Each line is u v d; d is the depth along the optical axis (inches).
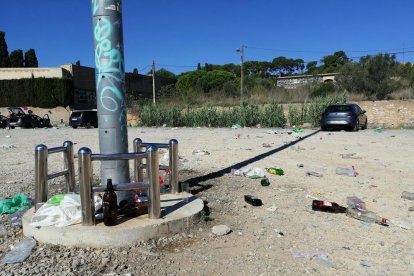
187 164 375.6
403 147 500.4
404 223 202.7
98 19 203.2
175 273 150.3
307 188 279.1
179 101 1473.9
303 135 697.0
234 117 1065.5
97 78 207.5
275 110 1019.3
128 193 207.8
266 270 152.4
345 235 189.0
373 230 195.8
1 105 1760.6
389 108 1088.2
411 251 170.2
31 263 157.2
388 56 1360.7
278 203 242.4
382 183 293.3
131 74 2213.3
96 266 155.0
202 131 856.3
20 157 462.9
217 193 264.5
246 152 460.1
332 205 226.4
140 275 148.4
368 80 1337.4
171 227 186.7
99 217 188.5
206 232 192.1
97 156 176.4
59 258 161.3
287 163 382.0
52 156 465.7
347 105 824.3
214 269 153.4
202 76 2496.3
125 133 211.9
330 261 159.6
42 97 1721.2
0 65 2554.1
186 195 232.1
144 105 1317.7
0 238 186.7
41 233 177.0
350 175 320.8
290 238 185.0
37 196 197.0
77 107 1820.9
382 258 163.3
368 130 831.1
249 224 204.2
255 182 297.7
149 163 184.9
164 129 975.6
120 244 172.6
